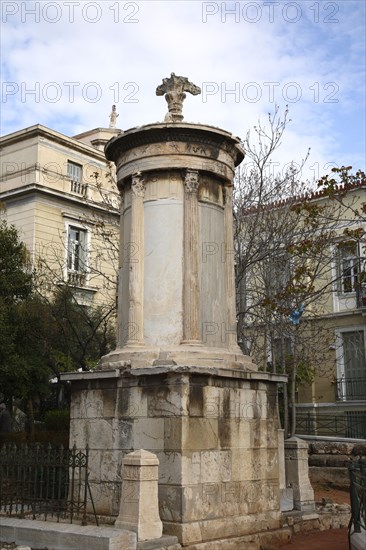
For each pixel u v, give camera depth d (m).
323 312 27.69
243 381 11.42
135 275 11.91
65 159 32.56
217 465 10.59
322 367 31.64
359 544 9.02
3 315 19.30
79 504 10.48
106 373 11.06
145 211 12.18
